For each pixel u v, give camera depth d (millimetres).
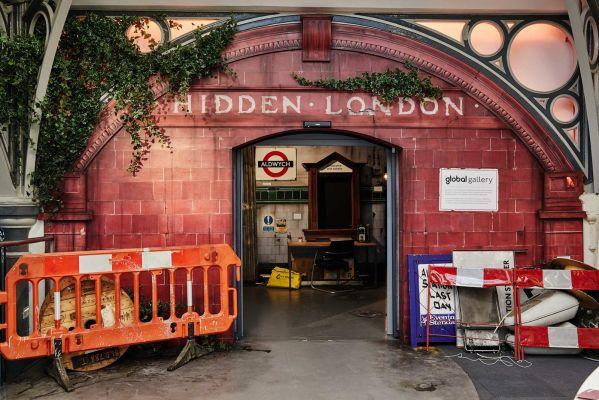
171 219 6414
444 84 6531
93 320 5629
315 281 11008
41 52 5973
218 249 5840
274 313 8305
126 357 5914
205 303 5824
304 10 6355
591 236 6527
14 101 6000
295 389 4992
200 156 6426
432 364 5691
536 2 6375
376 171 12461
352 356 5988
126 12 6312
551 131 6547
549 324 6023
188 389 4988
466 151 6574
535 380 5191
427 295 6328
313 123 6422
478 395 4836
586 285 5832
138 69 6273
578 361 5770
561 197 6539
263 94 6430
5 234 6074
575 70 6539
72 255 5168
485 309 6238
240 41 6379
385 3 6340
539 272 5918
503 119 6559
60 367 5074
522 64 6574
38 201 6168
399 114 6520
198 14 6375
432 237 6555
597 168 6461
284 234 12406
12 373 5270
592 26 6285
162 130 6391
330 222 12445
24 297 5840
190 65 6266
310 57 6402
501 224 6598
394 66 6488
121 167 6379
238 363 5738
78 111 6230
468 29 6496
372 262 11977
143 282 6375
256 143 6668
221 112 6410
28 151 6055
